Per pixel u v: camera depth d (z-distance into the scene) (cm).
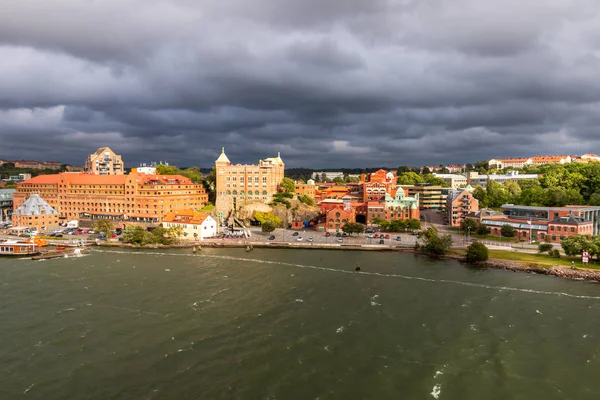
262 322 10544
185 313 11125
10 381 7925
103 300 12094
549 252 17262
